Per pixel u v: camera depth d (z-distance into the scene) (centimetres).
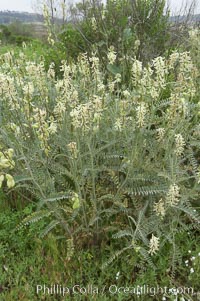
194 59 434
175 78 394
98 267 251
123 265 248
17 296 233
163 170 255
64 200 288
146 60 460
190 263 254
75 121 234
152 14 493
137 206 267
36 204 276
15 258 261
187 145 302
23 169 261
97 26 496
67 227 255
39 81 301
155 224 248
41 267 252
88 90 308
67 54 511
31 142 277
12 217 280
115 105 296
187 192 257
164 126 282
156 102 298
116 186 286
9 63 337
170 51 483
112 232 269
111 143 262
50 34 410
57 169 269
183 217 270
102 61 462
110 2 499
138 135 255
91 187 265
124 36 442
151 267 246
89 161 271
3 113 307
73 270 248
